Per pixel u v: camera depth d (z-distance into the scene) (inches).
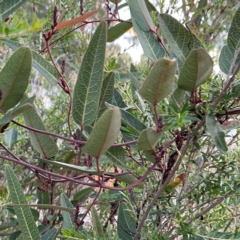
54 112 27.9
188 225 13.2
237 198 15.0
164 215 15.5
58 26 13.0
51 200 22.3
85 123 12.8
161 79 9.4
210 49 20.9
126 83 18.7
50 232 16.7
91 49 12.1
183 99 12.5
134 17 13.7
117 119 9.3
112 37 22.5
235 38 12.3
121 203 16.3
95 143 9.9
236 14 12.1
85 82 12.4
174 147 13.8
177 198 15.3
